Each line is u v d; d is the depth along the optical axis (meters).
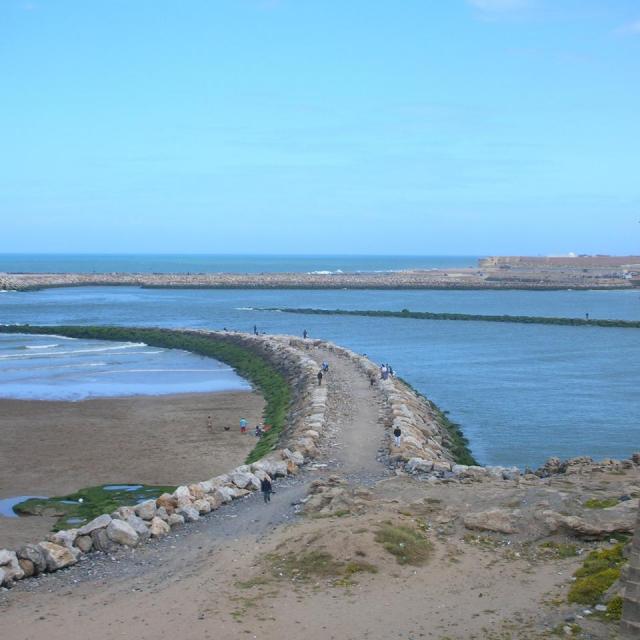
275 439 41.28
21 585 20.44
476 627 16.70
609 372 72.12
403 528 22.34
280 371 66.62
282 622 17.34
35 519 29.41
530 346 93.25
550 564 20.17
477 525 22.62
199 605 18.47
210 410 52.38
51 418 48.72
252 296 182.38
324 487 28.28
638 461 32.75
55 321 121.62
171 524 25.09
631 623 13.70
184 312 138.50
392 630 16.78
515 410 54.53
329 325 118.19
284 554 21.47
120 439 43.31
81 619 17.97
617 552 19.66
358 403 47.00
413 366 76.38
